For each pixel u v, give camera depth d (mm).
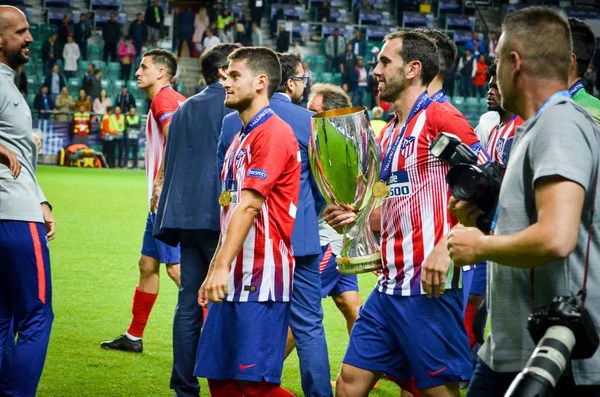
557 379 2631
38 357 5031
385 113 32406
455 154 3318
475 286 6371
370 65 35875
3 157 4941
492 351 3221
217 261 4293
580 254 2988
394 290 4379
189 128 5605
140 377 6426
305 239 5203
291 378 6609
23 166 5152
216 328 4605
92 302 9102
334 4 40844
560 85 3061
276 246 4543
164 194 5742
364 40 35906
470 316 6422
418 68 4422
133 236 14312
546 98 3061
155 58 7273
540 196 2836
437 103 4410
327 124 4320
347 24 39250
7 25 5121
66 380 6258
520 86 3092
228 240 4309
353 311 6469
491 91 6242
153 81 7289
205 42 35625
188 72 35562
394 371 4465
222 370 4605
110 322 8211
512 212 3045
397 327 4383
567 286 2984
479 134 6969
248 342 4496
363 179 4359
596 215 2975
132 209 18312
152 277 7160
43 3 38125
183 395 5602
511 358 3143
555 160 2814
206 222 5438
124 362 6852
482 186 3168
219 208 5449
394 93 4488
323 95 6566
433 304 4305
